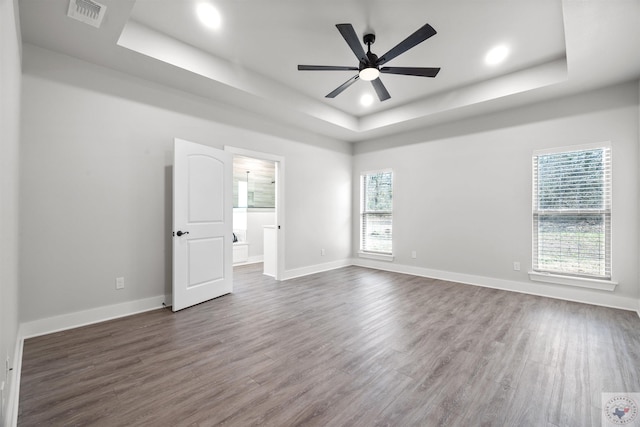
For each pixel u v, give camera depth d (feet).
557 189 12.23
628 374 6.44
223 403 5.46
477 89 12.52
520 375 6.42
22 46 8.15
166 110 11.04
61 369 6.60
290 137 15.81
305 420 5.02
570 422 4.98
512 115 13.28
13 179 5.87
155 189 10.81
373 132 17.19
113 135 9.86
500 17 8.38
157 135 10.83
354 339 8.20
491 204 13.92
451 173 15.24
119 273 9.98
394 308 10.84
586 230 11.58
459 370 6.63
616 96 10.87
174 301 10.43
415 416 5.13
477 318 9.81
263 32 9.21
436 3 7.87
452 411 5.26
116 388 5.90
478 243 14.33
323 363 6.92
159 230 10.92
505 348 7.67
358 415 5.16
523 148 12.99
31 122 8.38
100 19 7.36
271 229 16.61
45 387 5.92
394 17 8.44
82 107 9.26
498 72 11.64
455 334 8.54
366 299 11.97
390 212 17.99
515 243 13.23
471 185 14.55
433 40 9.50
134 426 4.87
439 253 15.71
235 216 21.77
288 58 10.78
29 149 8.34
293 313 10.30
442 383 6.13
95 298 9.48
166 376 6.34
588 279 11.34
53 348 7.59
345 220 19.35
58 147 8.83
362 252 19.26
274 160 15.03
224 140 12.75
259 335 8.46
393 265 17.70
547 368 6.70
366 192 19.35
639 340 8.10
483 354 7.36
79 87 9.20
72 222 9.07
